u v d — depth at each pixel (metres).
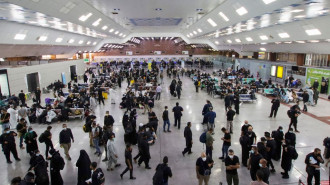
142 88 20.62
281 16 12.90
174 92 20.73
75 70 33.12
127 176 7.91
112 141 8.14
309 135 11.30
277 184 7.34
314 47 21.45
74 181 7.66
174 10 16.59
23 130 10.23
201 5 14.61
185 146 10.23
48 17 13.05
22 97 17.12
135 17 20.28
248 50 36.81
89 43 37.31
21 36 17.78
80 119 14.32
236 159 6.52
